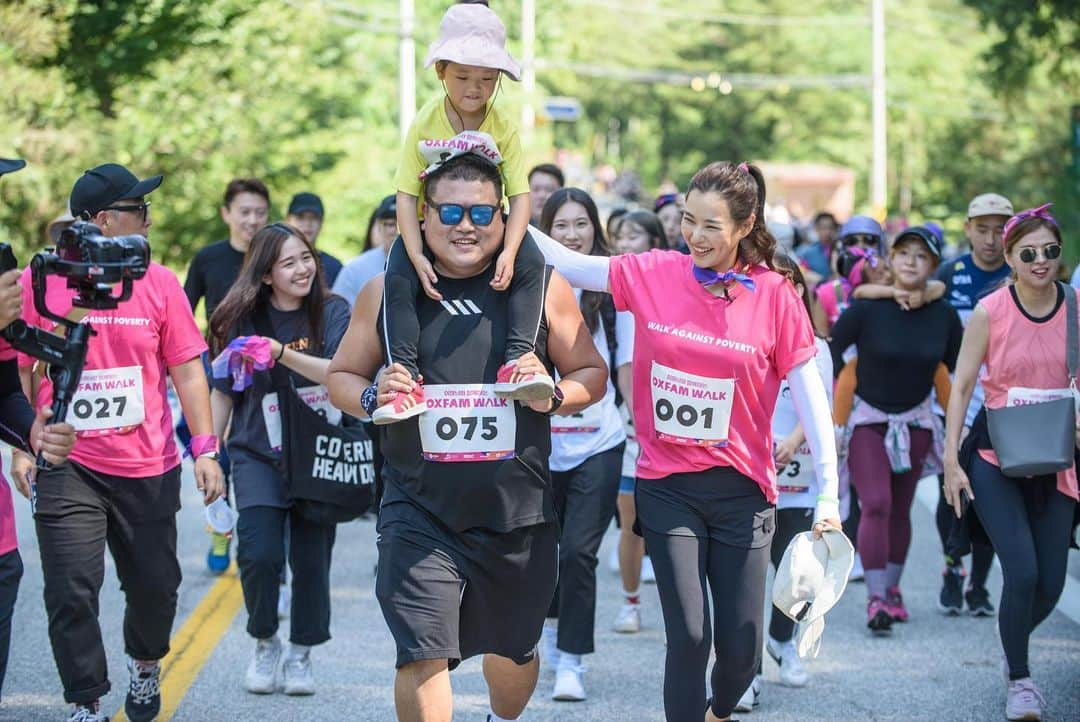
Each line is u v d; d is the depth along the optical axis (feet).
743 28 316.40
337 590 41.52
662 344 24.00
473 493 22.11
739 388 23.79
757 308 23.82
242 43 88.94
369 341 23.18
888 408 37.63
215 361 30.09
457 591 22.24
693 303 23.90
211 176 85.97
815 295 45.19
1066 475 29.55
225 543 43.27
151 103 80.79
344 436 29.86
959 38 279.69
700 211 23.24
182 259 89.51
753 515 24.07
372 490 30.42
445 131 23.09
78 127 74.69
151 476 26.43
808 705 30.89
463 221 21.75
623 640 36.29
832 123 293.84
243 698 30.91
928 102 263.29
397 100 145.18
